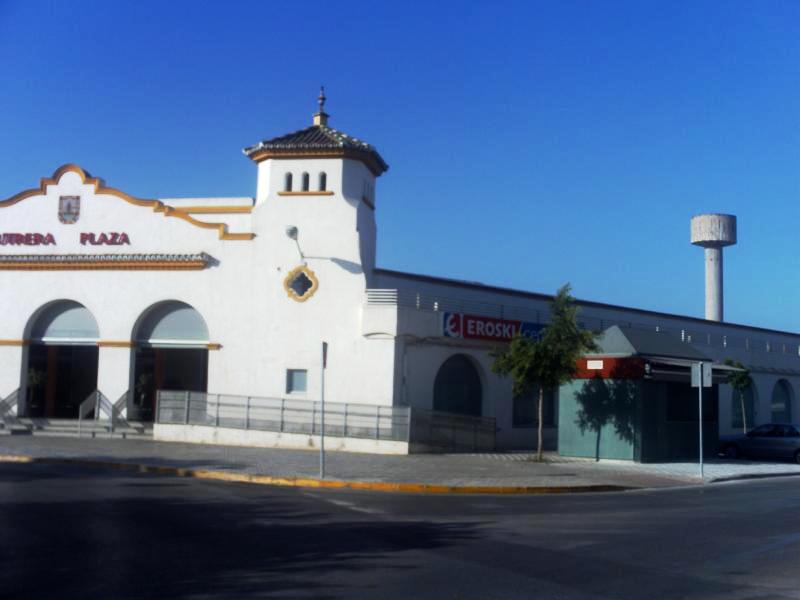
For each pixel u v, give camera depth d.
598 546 11.66
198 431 27.95
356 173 29.25
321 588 8.88
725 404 39.28
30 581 8.95
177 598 8.38
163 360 32.66
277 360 28.34
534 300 35.88
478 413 30.72
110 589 8.68
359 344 27.75
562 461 25.55
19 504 14.42
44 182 30.81
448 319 29.28
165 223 29.84
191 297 29.31
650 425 26.16
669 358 27.72
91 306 30.03
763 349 45.19
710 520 14.41
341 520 13.50
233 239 29.20
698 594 9.01
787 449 29.75
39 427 29.61
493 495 18.17
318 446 26.44
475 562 10.36
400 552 10.87
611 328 27.47
